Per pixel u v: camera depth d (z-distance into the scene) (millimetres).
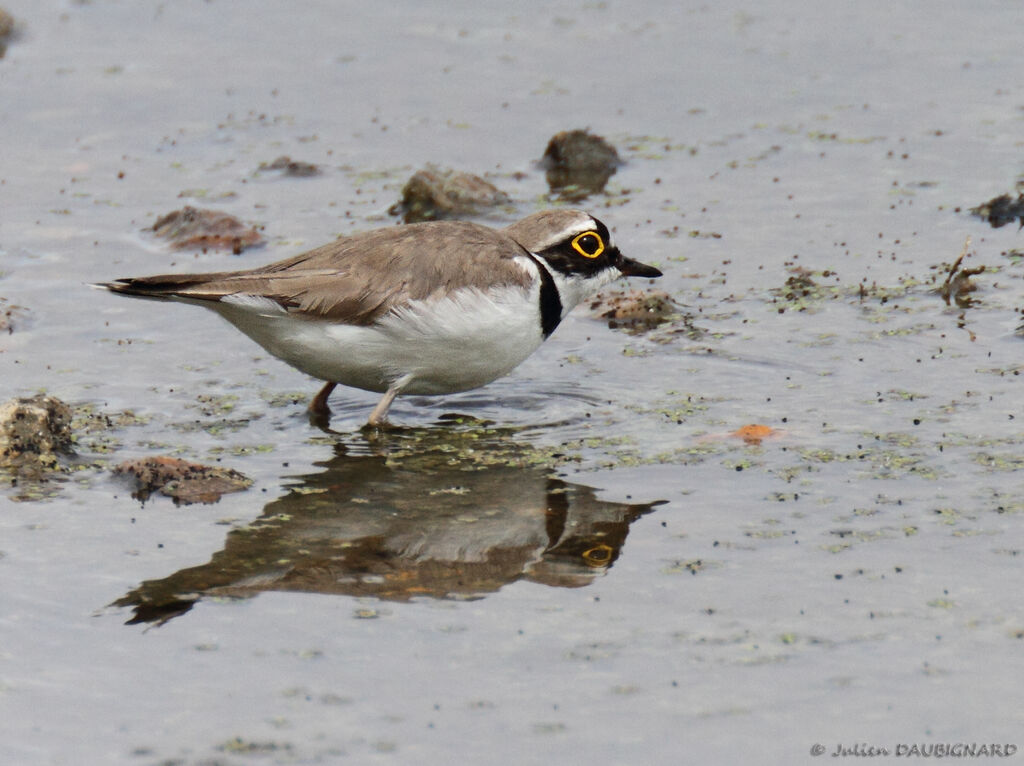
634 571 9852
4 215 18031
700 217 17969
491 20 25203
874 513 10578
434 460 11984
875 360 13773
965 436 11922
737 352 14180
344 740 7961
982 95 21453
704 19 25016
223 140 20672
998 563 9750
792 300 15422
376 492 11336
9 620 9258
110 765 7785
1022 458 11430
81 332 14883
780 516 10609
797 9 25344
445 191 18281
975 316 14711
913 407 12617
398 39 24375
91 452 12109
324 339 12297
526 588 9664
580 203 18531
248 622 9234
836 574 9688
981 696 8227
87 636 9078
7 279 16125
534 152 20297
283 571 9961
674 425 12523
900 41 23703
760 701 8242
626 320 15266
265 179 19375
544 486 11367
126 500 11180
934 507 10633
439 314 12219
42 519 10812
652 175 19391
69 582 9789
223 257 16812
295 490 11391
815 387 13219
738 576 9719
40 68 23047
